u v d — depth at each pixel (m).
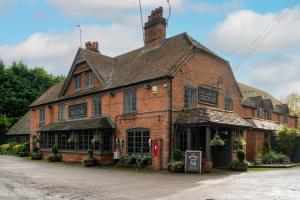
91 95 27.02
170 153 20.00
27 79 54.69
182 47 23.02
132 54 28.53
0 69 51.66
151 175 17.33
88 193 11.89
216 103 24.25
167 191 11.96
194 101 22.22
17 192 12.21
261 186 12.65
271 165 21.94
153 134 21.03
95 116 26.42
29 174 18.28
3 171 20.05
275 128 27.98
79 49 28.86
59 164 25.56
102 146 23.92
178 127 20.27
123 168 21.47
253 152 24.91
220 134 21.72
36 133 35.88
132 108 22.97
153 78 21.11
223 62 25.64
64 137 29.12
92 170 20.39
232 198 10.37
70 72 29.97
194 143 20.92
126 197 11.02
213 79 24.22
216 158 21.55
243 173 17.61
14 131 45.25
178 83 21.00
